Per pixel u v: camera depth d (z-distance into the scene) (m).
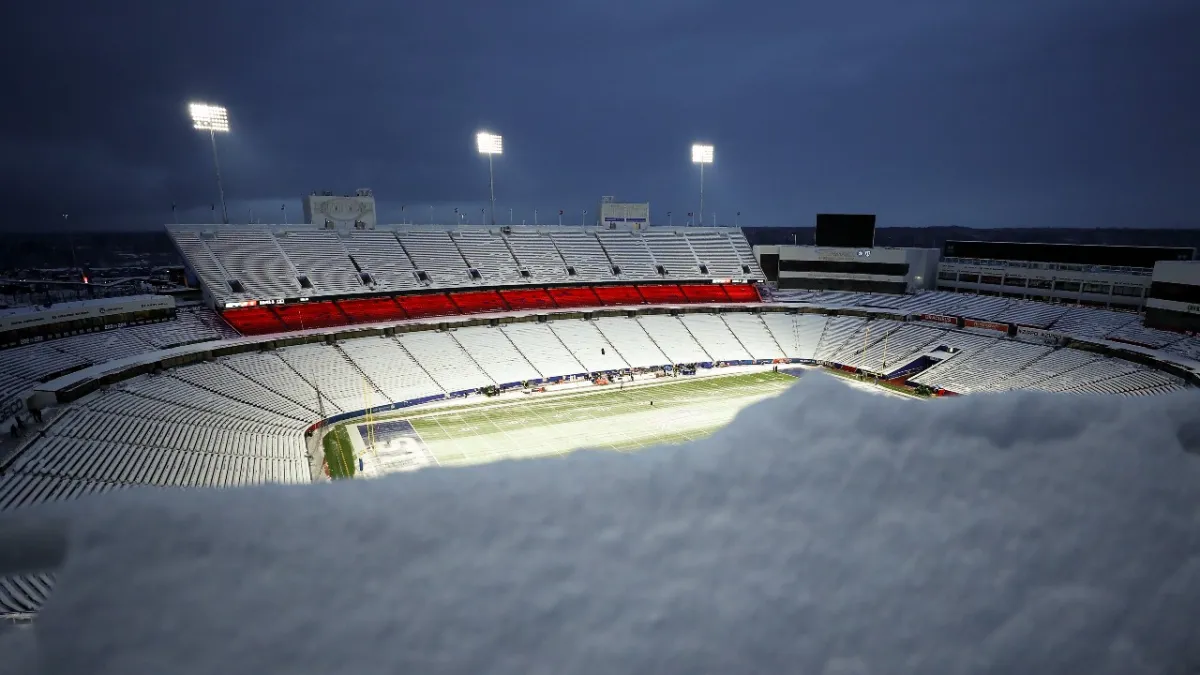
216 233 81.12
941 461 3.86
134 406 50.25
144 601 2.99
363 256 87.81
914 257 96.06
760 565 3.34
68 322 58.75
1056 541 3.57
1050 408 4.18
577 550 3.34
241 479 43.75
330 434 58.78
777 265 105.25
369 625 2.98
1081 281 79.50
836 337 88.44
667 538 3.43
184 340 66.00
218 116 80.38
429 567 3.22
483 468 3.83
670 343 88.75
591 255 103.06
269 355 67.81
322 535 3.31
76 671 2.84
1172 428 4.19
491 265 95.62
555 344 84.38
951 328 82.44
